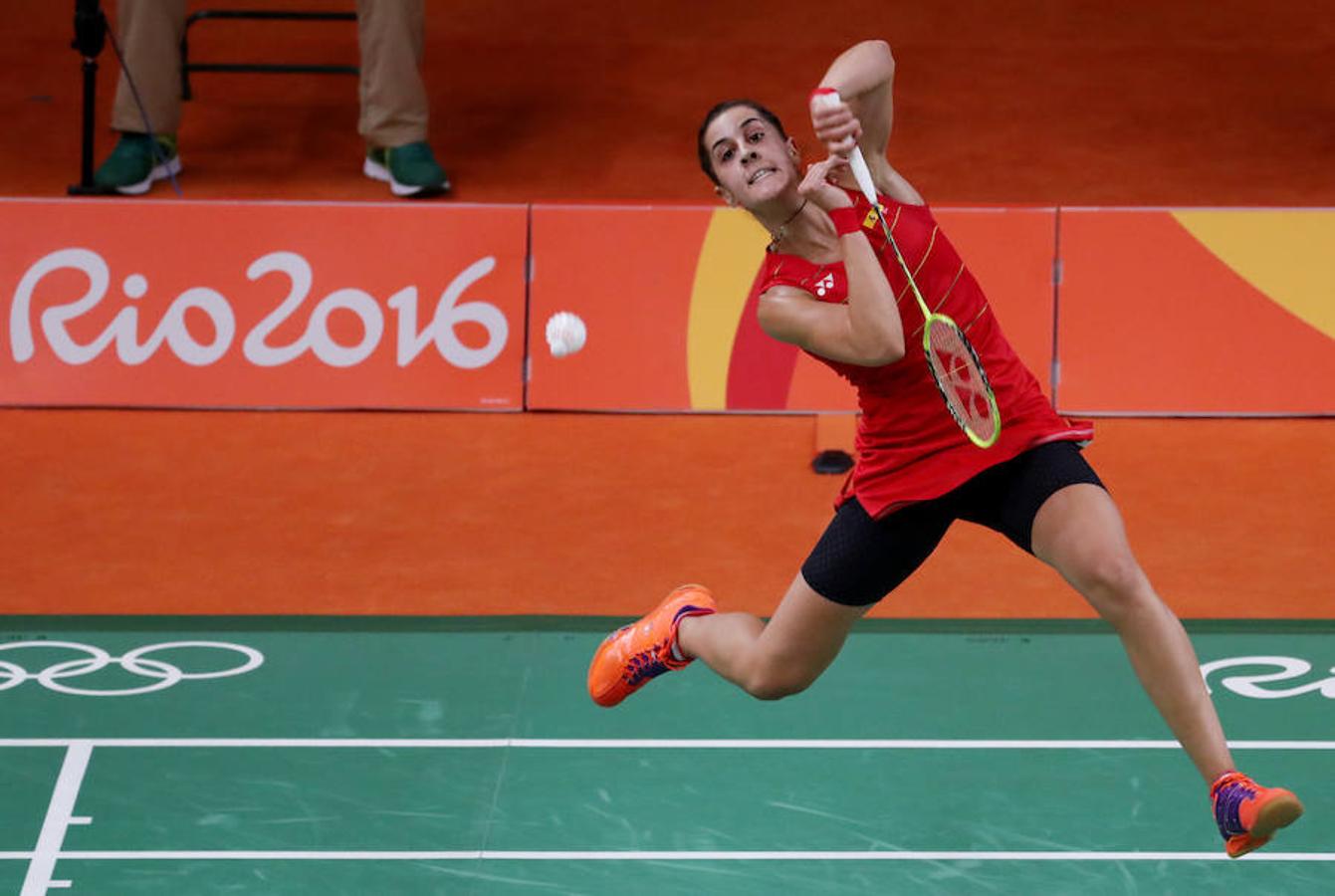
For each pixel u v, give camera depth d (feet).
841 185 51.06
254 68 105.29
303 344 94.89
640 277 94.79
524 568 82.48
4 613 77.87
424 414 95.25
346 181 106.01
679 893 56.95
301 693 71.15
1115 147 110.83
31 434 92.58
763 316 50.93
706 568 82.64
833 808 62.39
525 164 108.68
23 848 59.52
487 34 124.77
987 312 51.47
